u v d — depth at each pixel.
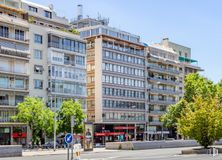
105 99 101.12
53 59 87.44
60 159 42.62
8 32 79.94
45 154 54.38
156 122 117.88
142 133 112.62
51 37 87.38
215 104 53.53
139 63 113.75
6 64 79.12
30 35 84.50
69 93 90.19
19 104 72.88
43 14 94.00
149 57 116.88
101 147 77.38
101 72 100.50
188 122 53.09
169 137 122.25
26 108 71.88
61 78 88.75
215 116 51.81
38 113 72.25
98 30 106.38
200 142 52.91
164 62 123.44
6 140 77.75
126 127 107.19
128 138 107.31
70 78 90.81
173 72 127.31
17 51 80.94
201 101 53.53
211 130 51.50
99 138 99.19
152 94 118.62
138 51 113.69
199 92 94.00
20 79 81.50
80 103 87.06
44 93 86.00
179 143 75.62
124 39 108.44
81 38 94.62
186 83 97.00
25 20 83.62
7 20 79.38
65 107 79.06
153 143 69.62
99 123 99.25
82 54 94.25
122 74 107.00
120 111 105.44
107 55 102.81
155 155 48.25
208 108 52.34
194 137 52.59
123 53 107.69
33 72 84.31
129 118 108.50
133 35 116.19
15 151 50.91
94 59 102.38
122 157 44.66
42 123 72.44
